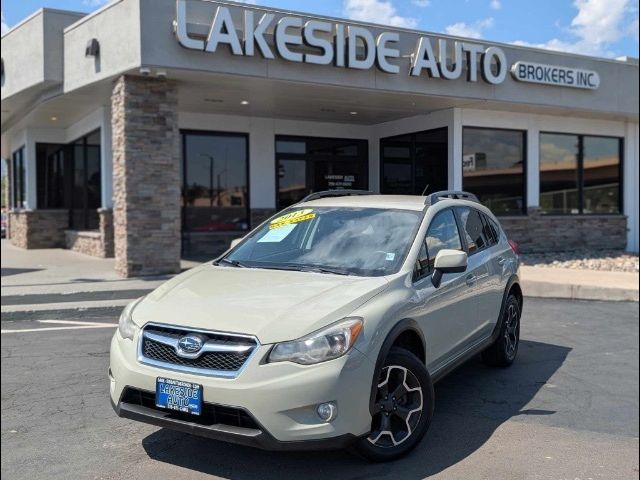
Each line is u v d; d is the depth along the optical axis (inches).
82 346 287.0
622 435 188.5
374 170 703.1
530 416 203.3
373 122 685.9
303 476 155.3
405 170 666.8
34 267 524.4
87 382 232.1
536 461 168.4
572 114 668.1
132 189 454.6
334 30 484.1
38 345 288.7
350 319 151.9
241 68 450.0
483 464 165.5
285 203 663.1
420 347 177.8
